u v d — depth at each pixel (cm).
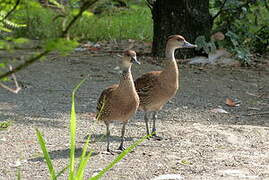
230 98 1477
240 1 1917
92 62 1834
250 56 1870
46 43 337
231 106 1403
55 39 336
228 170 913
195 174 893
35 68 1744
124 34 2261
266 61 1908
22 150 1008
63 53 373
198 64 1817
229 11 1888
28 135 1100
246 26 1902
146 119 1147
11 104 1339
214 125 1227
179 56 1869
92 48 2014
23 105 1334
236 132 1166
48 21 2003
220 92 1529
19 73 1678
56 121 1211
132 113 1002
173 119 1274
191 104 1401
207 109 1362
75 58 1880
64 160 959
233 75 1712
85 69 1744
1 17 397
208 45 1817
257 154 1020
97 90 1509
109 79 1638
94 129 1167
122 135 1034
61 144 1053
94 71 1723
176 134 1149
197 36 1842
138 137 1129
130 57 961
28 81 1588
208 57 1850
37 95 1439
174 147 1062
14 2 373
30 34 1919
